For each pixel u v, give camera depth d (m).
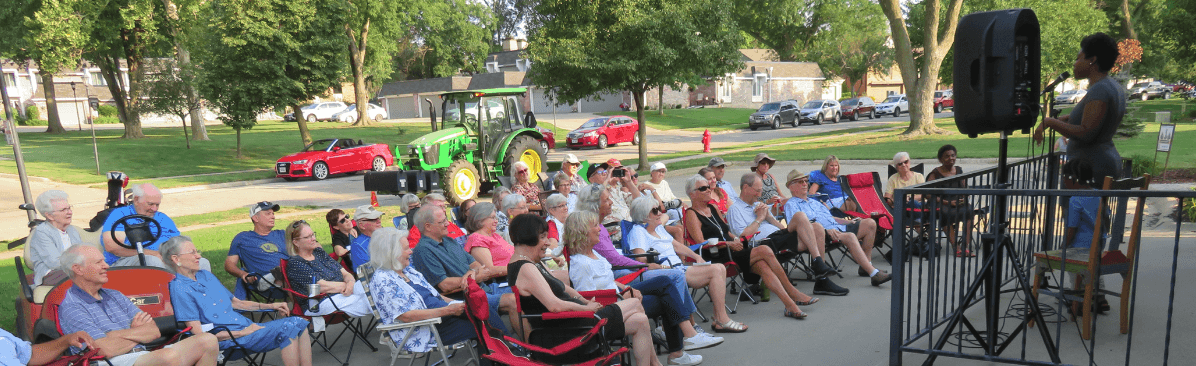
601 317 4.12
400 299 4.43
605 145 32.09
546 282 4.32
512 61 66.94
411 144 16.00
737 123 44.22
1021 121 3.92
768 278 5.92
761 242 6.50
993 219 4.03
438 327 4.63
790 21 59.78
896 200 3.96
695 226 6.55
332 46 27.09
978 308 5.71
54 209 5.63
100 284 4.10
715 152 26.89
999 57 3.78
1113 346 4.56
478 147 16.94
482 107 16.81
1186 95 36.47
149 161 26.86
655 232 6.25
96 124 55.41
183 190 21.50
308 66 26.94
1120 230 4.68
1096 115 4.69
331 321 5.25
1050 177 5.62
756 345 5.17
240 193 20.23
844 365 4.62
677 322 4.87
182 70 29.17
